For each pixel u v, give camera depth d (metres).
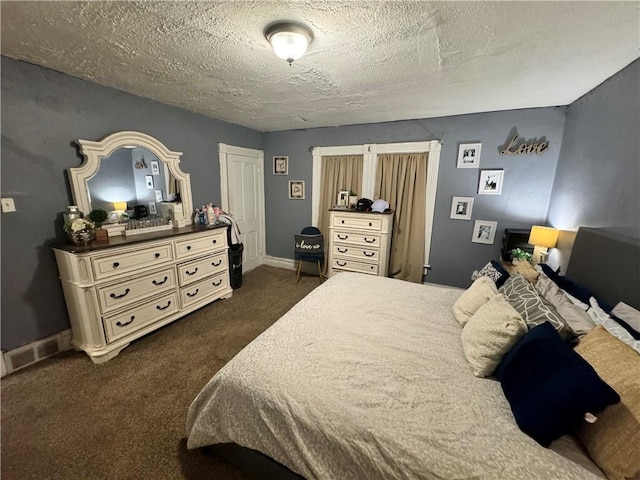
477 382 1.16
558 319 1.23
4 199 1.87
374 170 3.71
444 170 3.34
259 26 1.42
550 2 1.19
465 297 1.71
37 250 2.04
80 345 2.16
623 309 1.30
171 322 2.71
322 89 2.35
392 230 3.60
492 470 0.80
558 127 2.77
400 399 1.04
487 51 1.65
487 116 3.04
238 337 2.49
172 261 2.59
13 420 1.57
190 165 3.23
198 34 1.50
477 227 3.29
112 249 2.10
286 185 4.38
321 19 1.35
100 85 2.30
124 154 2.49
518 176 3.01
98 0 1.21
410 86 2.27
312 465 0.96
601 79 1.98
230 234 3.51
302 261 4.37
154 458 1.37
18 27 1.44
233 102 2.78
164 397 1.76
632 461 0.76
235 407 1.14
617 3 1.19
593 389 0.80
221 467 1.32
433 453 0.85
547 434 0.86
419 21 1.36
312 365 1.22
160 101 2.78
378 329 1.55
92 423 1.56
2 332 1.92
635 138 1.51
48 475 1.29
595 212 1.87
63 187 2.15
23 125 1.91
